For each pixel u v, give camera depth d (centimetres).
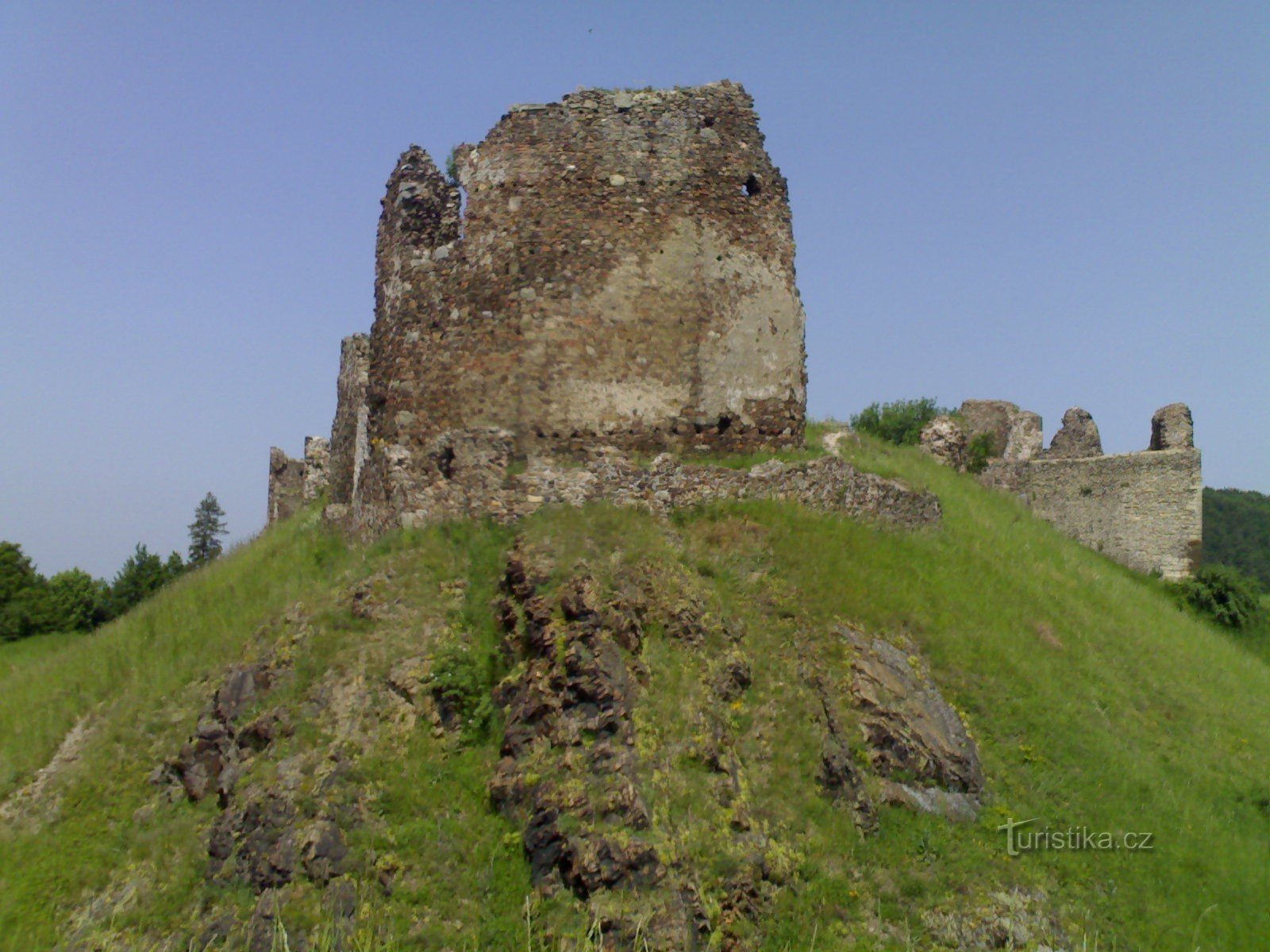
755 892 1110
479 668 1324
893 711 1356
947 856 1226
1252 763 1587
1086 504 3391
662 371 1722
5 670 1927
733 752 1241
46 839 1242
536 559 1416
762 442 1797
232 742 1284
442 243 1775
